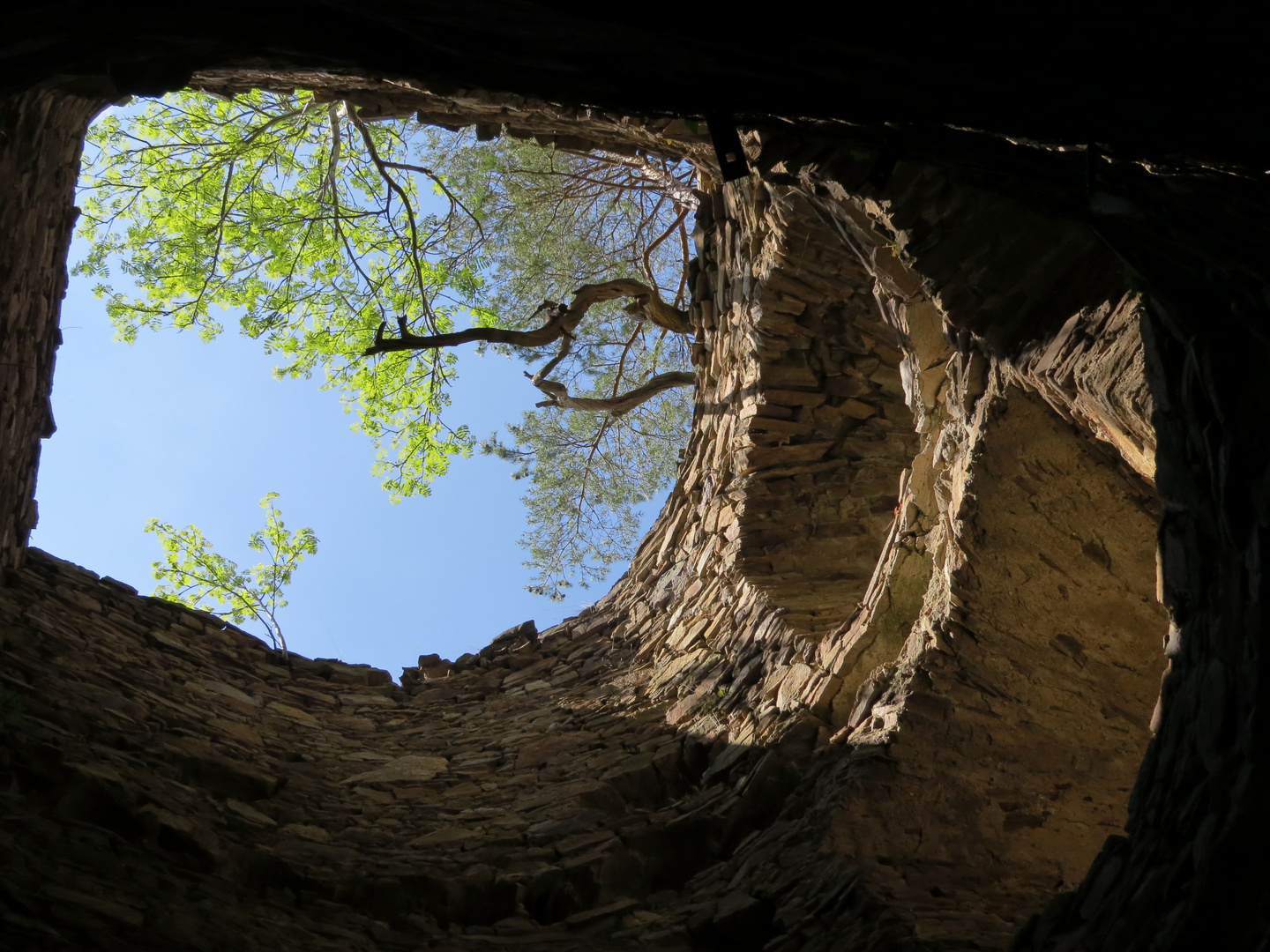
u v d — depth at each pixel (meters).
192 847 8.18
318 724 12.48
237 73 10.68
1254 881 4.52
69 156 10.86
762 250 12.04
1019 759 8.80
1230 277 3.98
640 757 10.89
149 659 11.85
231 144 17.22
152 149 17.53
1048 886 8.37
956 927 7.06
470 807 10.65
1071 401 6.86
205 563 15.33
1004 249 7.35
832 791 8.80
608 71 3.18
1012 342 7.24
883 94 3.09
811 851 8.31
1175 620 5.77
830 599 11.62
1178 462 5.26
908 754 8.62
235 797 9.97
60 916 5.92
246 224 17.75
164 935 6.32
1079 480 8.05
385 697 13.68
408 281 18.08
